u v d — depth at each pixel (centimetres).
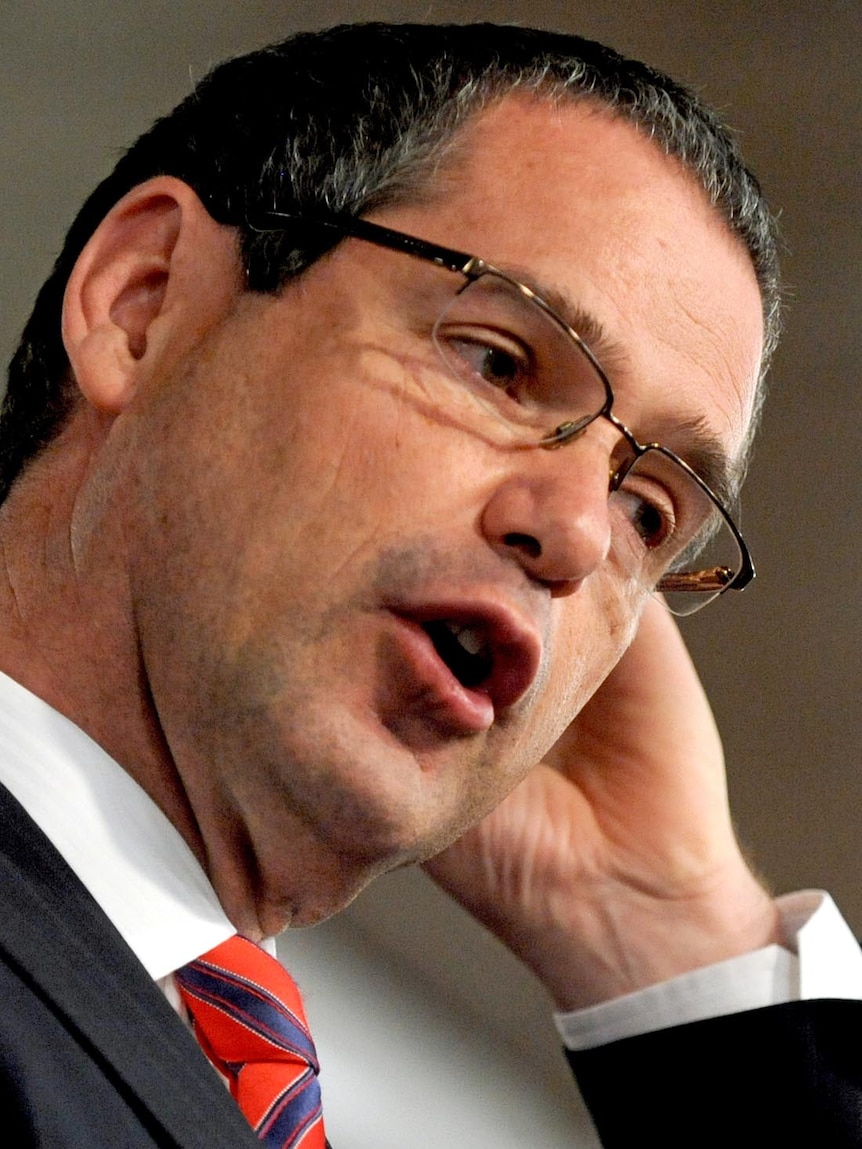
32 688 384
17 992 302
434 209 395
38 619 392
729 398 436
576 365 386
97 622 386
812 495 868
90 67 679
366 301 384
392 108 407
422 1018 730
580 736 646
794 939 614
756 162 827
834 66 802
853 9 791
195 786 384
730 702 870
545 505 371
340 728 365
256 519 370
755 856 866
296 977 693
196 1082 316
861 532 866
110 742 384
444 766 385
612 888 619
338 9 712
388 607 367
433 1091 713
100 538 389
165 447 385
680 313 412
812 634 869
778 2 786
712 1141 559
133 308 414
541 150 405
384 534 366
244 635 366
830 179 834
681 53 795
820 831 863
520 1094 745
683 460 437
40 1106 283
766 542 872
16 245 656
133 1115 299
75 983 311
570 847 623
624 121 420
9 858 331
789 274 851
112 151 682
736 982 590
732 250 439
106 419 406
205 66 698
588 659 441
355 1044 696
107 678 384
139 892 374
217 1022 380
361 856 390
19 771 368
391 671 369
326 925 722
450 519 368
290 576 366
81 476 402
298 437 373
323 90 418
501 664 390
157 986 334
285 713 364
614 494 441
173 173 429
